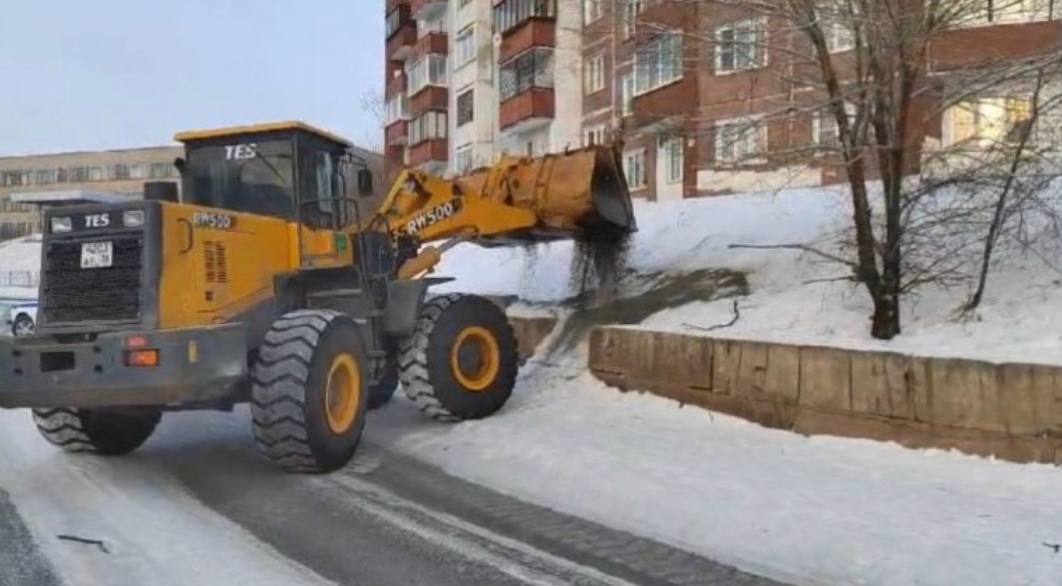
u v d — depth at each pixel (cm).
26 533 550
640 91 1658
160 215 654
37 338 660
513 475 679
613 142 1065
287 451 679
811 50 767
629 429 796
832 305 895
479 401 888
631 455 700
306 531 552
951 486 581
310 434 678
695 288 1098
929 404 659
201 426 919
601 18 1104
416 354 859
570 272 1322
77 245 665
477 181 1029
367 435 848
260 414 675
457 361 874
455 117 4038
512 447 752
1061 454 594
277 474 704
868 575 454
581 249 1227
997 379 624
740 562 482
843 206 1062
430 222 936
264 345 689
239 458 767
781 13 750
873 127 750
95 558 502
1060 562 450
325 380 691
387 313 852
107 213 659
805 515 537
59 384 638
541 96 3169
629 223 1052
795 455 679
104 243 657
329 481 680
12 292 3447
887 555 473
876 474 616
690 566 479
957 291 822
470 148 3838
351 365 725
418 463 735
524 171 1012
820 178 874
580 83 2948
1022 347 691
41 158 8706
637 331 922
